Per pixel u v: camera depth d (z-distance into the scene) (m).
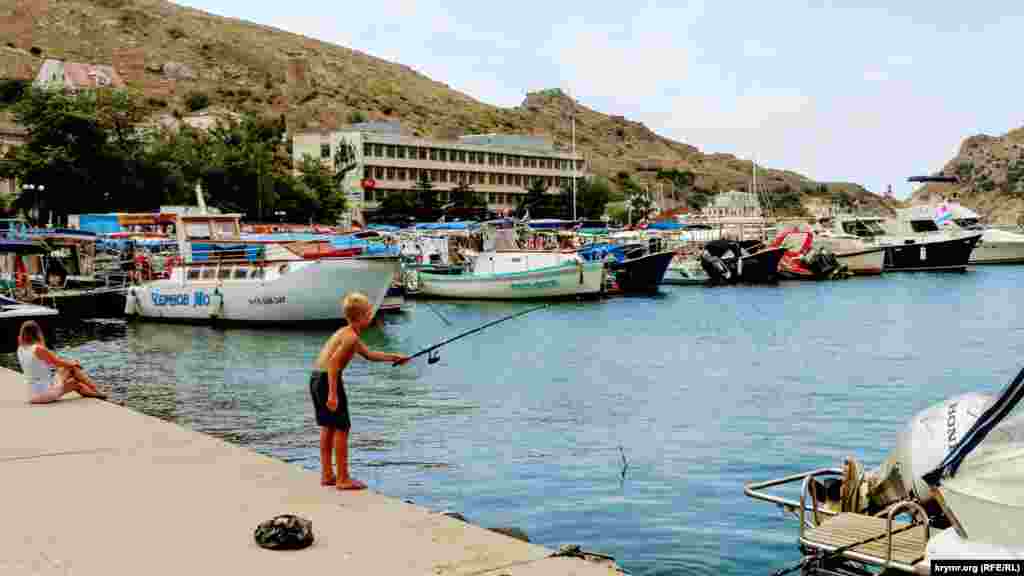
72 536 8.03
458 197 140.12
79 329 41.66
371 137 138.38
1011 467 7.39
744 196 178.75
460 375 28.03
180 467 10.51
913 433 9.23
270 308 40.72
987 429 7.54
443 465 16.41
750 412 21.81
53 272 49.16
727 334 39.88
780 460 16.83
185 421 21.08
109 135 99.31
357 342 9.69
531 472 15.91
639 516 13.29
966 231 87.06
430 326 42.88
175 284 43.03
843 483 9.82
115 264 50.97
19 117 95.06
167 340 37.59
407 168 142.75
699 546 11.94
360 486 9.69
